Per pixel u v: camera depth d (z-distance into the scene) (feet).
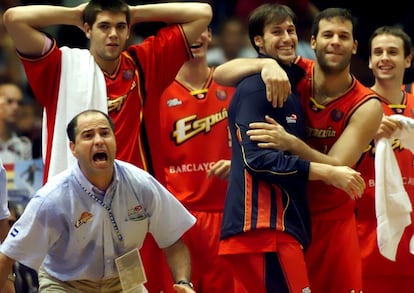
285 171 56.13
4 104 86.53
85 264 54.95
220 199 70.85
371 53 68.74
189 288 55.62
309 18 103.50
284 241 56.75
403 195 62.08
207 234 70.59
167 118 71.41
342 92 59.98
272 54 60.29
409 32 104.42
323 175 56.18
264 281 56.90
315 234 60.39
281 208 56.85
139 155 61.93
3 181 62.18
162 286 64.08
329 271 60.59
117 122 60.80
